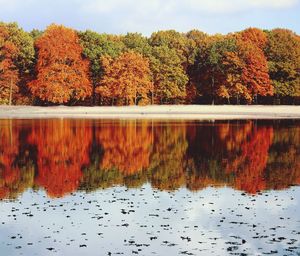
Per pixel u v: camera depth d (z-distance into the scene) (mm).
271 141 31250
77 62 81938
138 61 81250
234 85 86562
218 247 10992
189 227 12453
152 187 17375
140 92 82625
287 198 15453
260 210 14016
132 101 84750
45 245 11227
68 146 29125
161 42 97312
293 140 31797
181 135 34969
